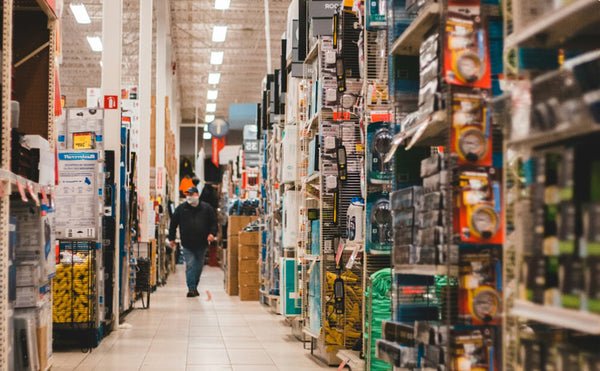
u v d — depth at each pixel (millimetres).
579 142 1902
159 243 13523
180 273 18781
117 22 6996
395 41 3197
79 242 5766
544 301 1911
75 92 30328
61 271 5609
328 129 5129
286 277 6523
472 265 2553
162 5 15109
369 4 4223
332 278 5012
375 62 4301
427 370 2740
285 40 7621
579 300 1740
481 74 2602
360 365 4156
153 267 11922
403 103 3240
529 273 2012
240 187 15172
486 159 2580
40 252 3898
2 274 3195
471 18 2641
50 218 4137
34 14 4223
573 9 1852
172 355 5387
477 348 2520
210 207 11125
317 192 5781
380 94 4254
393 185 3244
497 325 2561
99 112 6180
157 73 14789
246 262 10367
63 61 24969
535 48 2242
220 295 11430
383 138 4168
